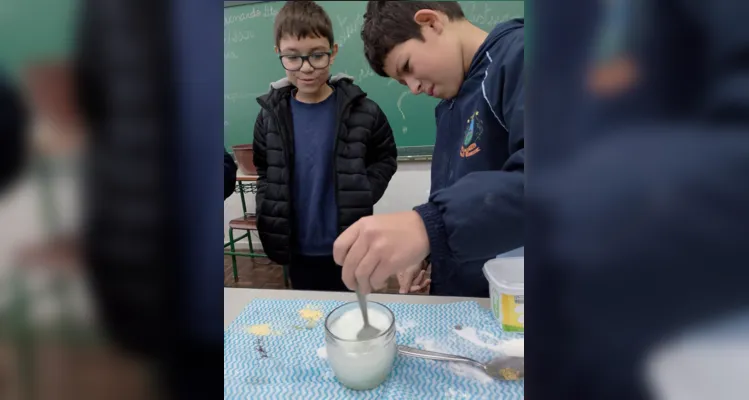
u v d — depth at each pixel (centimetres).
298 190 118
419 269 99
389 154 127
